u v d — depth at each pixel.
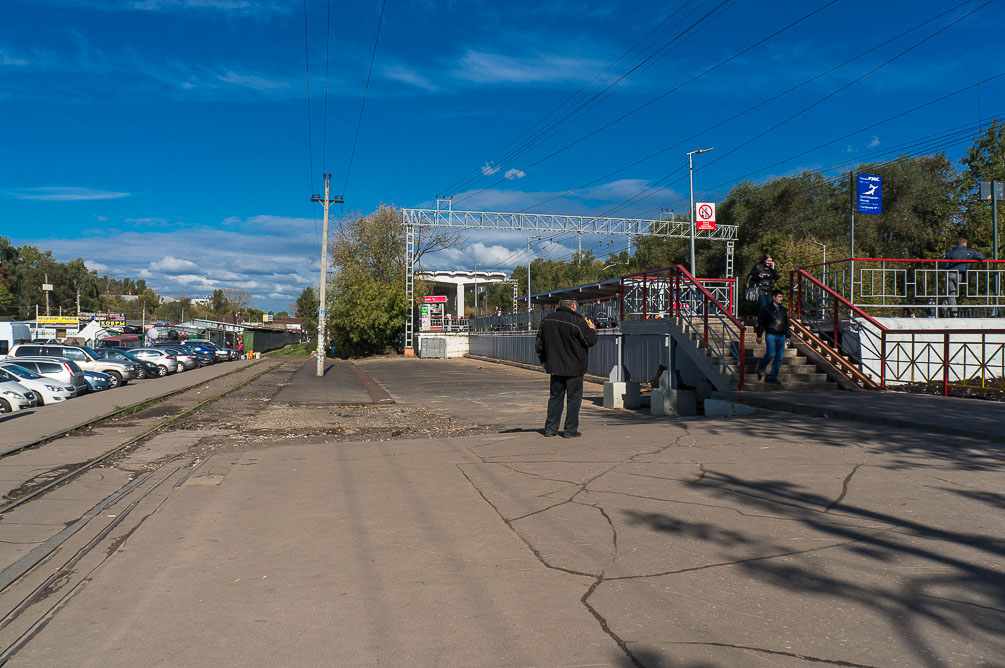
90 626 3.55
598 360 25.50
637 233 44.81
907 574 3.63
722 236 46.50
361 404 18.27
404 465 7.29
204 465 8.14
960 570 3.65
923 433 7.36
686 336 13.71
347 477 6.87
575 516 5.01
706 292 13.26
